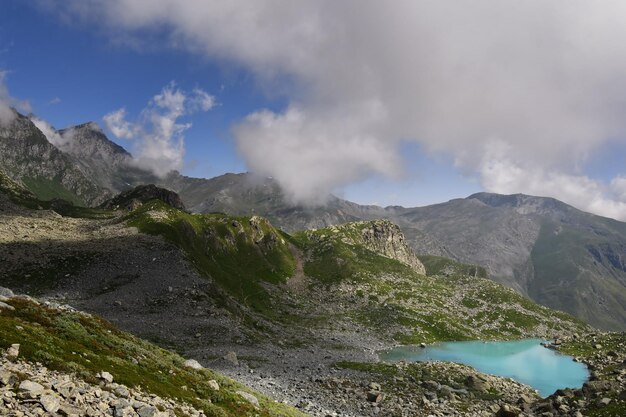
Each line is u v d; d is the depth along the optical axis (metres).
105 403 20.70
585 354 147.88
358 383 78.19
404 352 142.00
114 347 33.53
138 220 184.50
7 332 24.30
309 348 121.06
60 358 23.98
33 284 109.75
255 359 90.00
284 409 43.75
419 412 61.50
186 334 97.06
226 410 32.09
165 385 30.19
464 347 164.38
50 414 17.08
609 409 53.00
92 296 108.75
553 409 61.50
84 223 194.75
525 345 177.38
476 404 69.88
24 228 162.62
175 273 131.88
